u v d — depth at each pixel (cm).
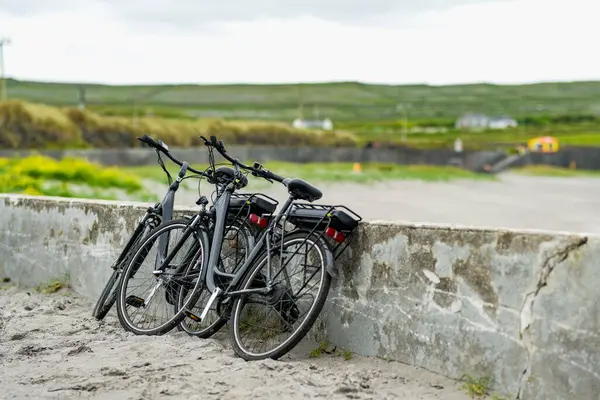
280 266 561
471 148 11912
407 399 465
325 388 478
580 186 6419
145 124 9394
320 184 5841
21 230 900
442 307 496
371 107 18962
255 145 11394
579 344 423
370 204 4041
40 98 16050
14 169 3950
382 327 536
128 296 663
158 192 3956
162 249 654
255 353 546
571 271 429
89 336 632
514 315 454
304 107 19188
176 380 493
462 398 466
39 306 768
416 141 13525
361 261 553
